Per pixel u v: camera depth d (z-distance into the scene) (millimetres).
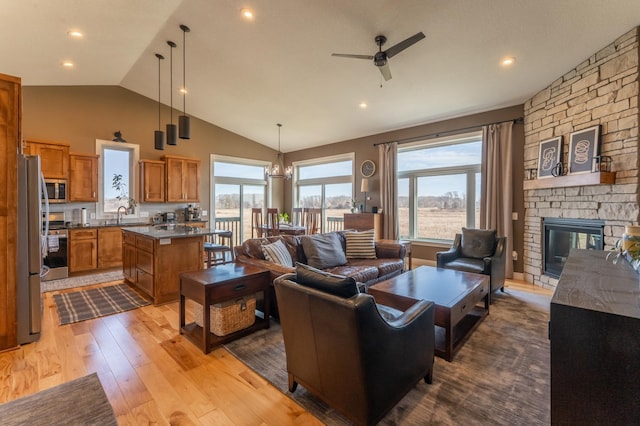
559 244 4121
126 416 1695
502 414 1712
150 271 3576
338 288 1543
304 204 8266
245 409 1765
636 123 3006
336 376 1589
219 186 7344
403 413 1722
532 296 3881
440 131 5621
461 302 2467
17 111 2479
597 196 3480
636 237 1772
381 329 1523
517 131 4781
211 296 2441
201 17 3619
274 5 3262
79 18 3289
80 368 2178
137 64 4918
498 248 4059
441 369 2186
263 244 3455
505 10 2910
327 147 7594
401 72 4172
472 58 3701
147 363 2252
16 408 1056
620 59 3150
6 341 2424
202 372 2141
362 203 6781
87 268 4926
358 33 3504
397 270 4102
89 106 5473
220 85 5320
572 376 1101
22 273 2512
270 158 8297
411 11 3074
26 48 3719
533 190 4523
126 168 5945
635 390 1002
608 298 1187
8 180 2434
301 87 5016
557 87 4008
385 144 6324
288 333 1853
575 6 2762
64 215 5121
